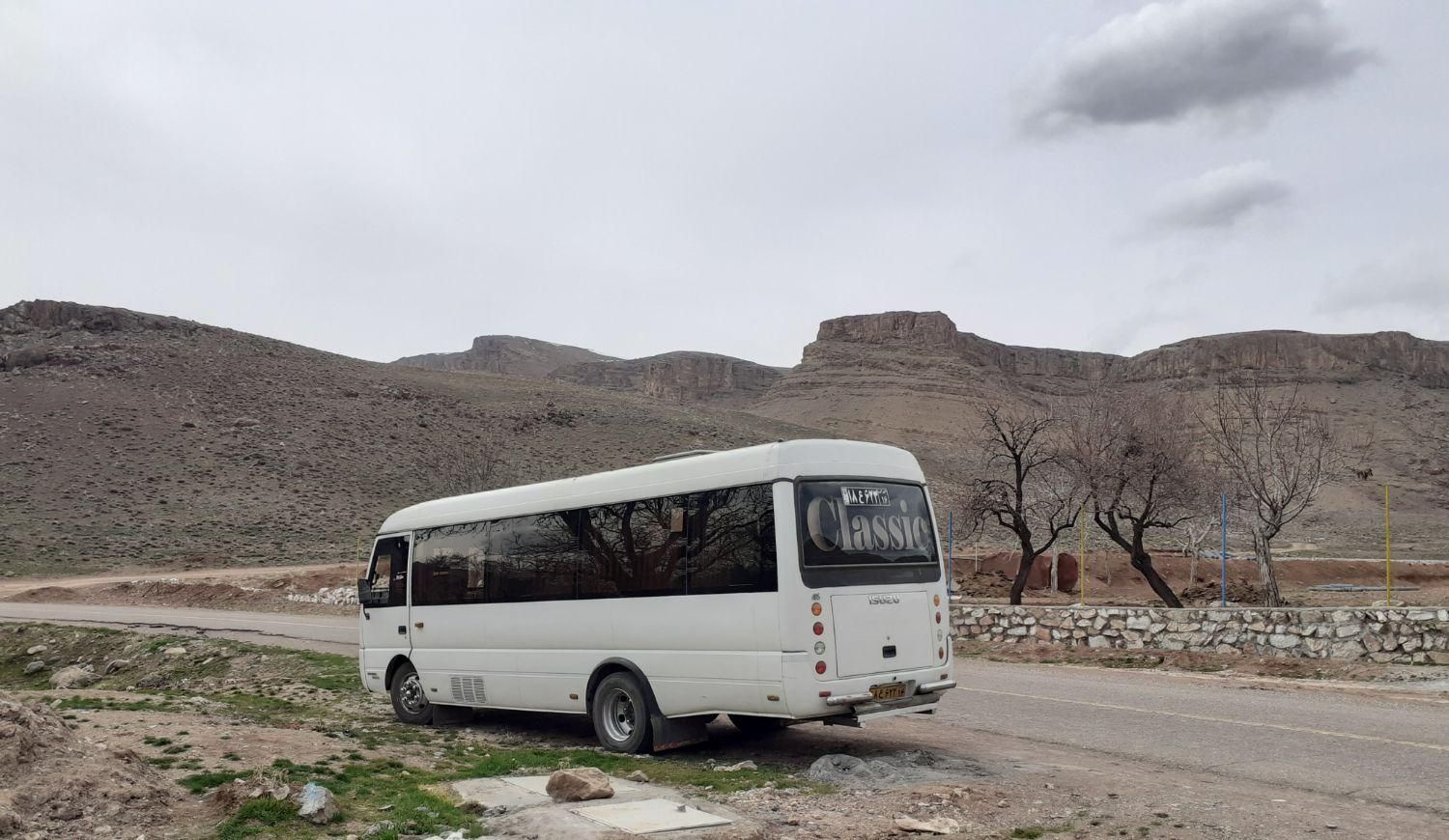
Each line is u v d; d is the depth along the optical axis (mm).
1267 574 26000
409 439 89875
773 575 9656
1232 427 27672
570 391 122812
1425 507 125625
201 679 20797
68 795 6812
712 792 8477
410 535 14031
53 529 61594
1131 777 8812
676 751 10938
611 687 11078
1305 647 16641
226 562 57656
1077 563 41719
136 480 71938
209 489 72125
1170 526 26531
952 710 13344
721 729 12352
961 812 7629
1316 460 26016
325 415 91062
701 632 10227
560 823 7027
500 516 12742
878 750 10617
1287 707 12711
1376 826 7023
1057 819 7383
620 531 11242
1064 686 15391
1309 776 8766
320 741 10266
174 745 9125
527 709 12203
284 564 58188
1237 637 17500
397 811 7430
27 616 32469
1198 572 43719
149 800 7086
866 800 8062
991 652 20344
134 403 86125
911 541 10641
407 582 13953
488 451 65500
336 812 7227
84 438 78250
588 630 11406
